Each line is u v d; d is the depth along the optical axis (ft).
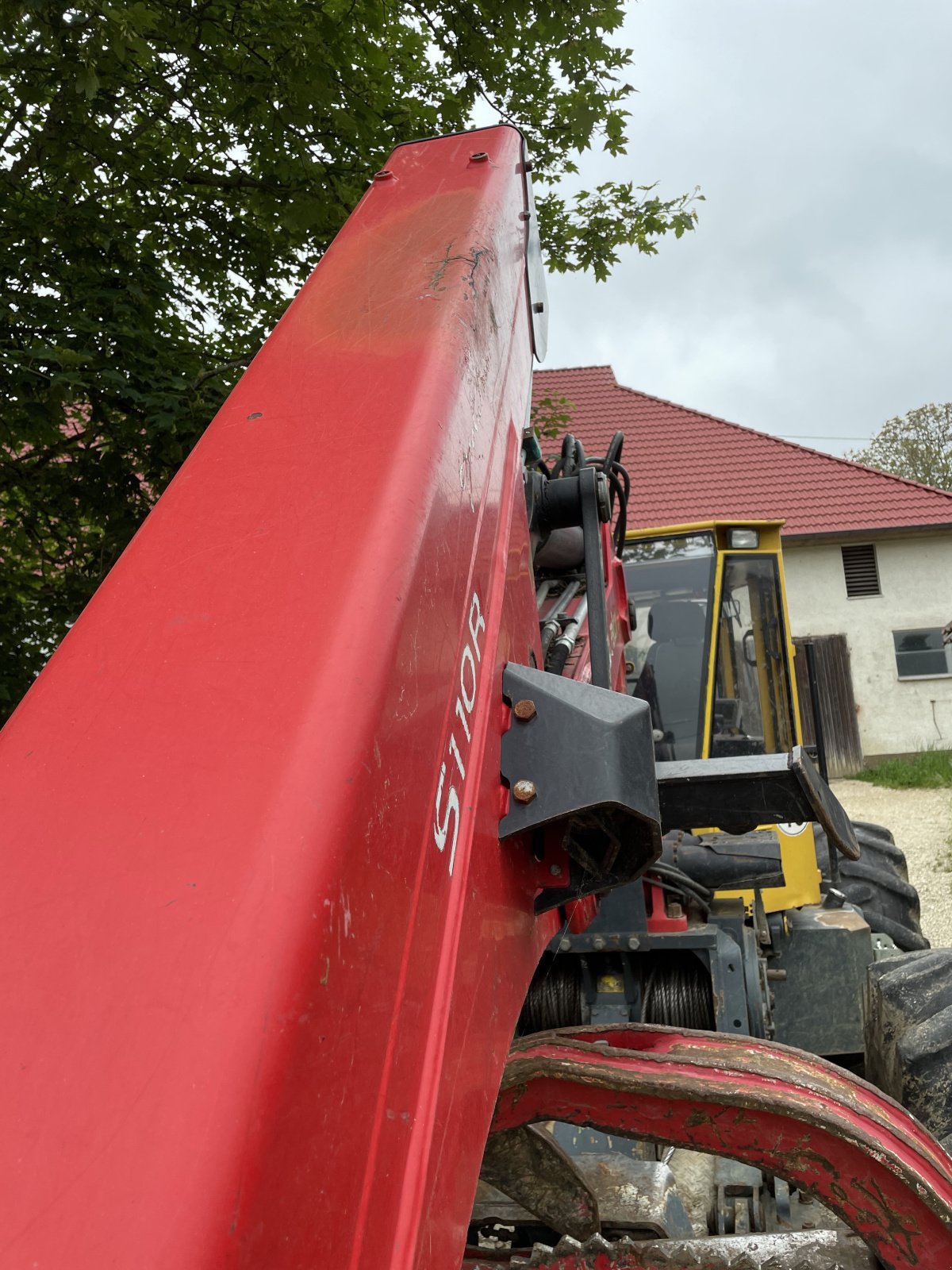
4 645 15.76
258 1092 2.02
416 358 4.16
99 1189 1.88
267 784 2.49
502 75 16.79
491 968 3.60
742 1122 5.27
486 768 3.84
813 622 59.11
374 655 2.85
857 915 12.39
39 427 13.89
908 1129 5.40
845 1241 5.40
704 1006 10.73
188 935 2.23
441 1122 2.87
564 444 8.60
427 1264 2.65
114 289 14.62
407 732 3.00
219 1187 1.89
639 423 67.05
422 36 17.47
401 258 5.03
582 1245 5.50
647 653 14.39
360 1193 2.36
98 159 14.74
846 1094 5.39
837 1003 11.59
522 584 5.14
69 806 2.54
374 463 3.55
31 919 2.31
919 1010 7.97
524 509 5.55
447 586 3.59
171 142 16.48
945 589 58.65
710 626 14.26
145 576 3.22
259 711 2.68
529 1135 5.95
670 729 14.06
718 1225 7.94
